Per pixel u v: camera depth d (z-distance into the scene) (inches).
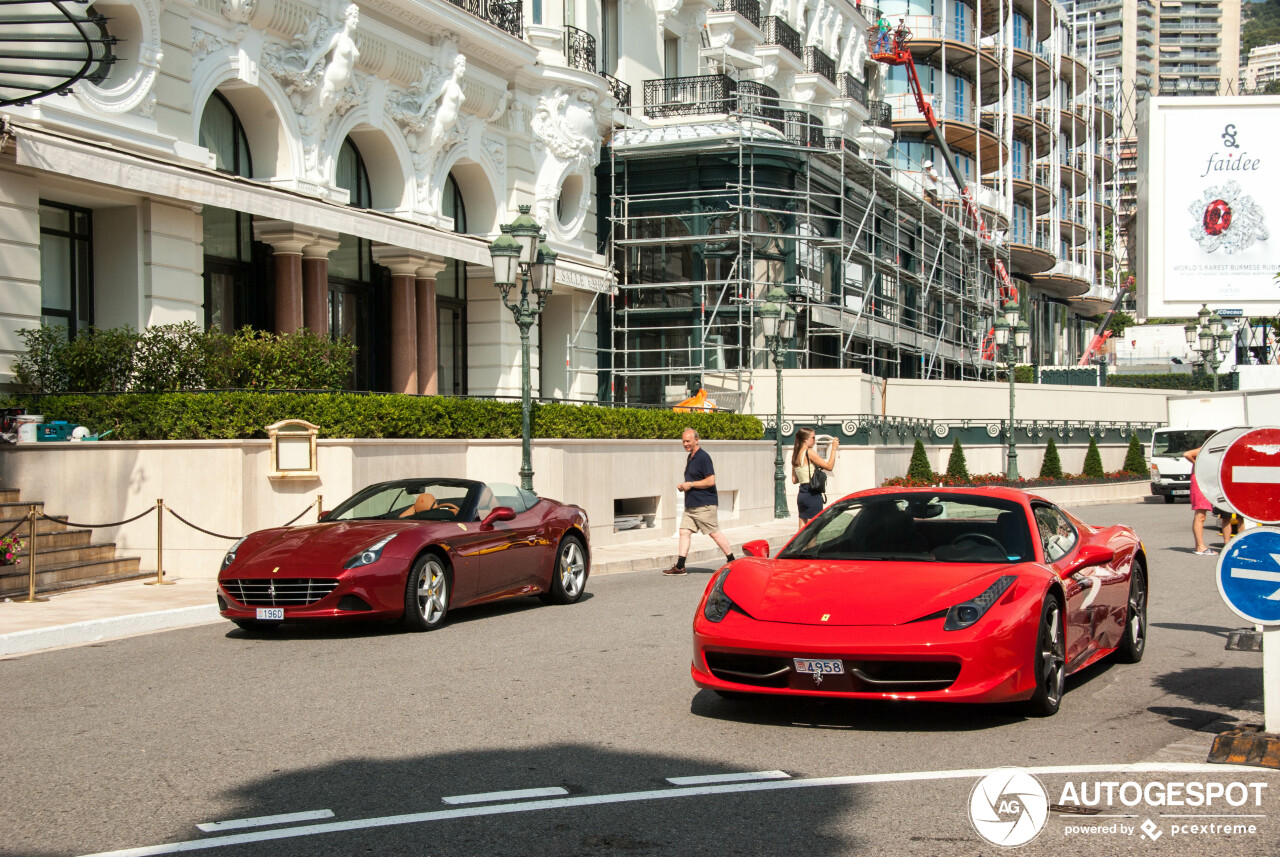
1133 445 1530.5
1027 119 2591.0
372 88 887.1
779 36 1497.3
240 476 545.3
